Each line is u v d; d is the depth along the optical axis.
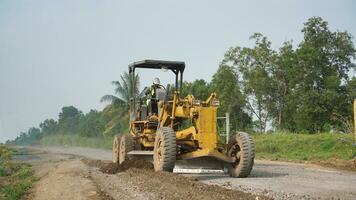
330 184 13.42
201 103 15.18
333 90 39.12
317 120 39.12
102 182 14.49
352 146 25.16
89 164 22.53
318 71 39.94
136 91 18.81
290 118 44.75
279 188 12.44
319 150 27.58
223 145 15.58
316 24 41.72
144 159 17.19
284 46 45.97
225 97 45.94
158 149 15.11
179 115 15.60
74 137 92.31
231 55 47.12
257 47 46.59
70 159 30.98
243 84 46.81
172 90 17.52
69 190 13.06
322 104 38.81
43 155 41.34
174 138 14.72
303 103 39.41
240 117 46.66
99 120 78.25
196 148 15.38
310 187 12.69
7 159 28.16
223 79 46.62
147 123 17.33
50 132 123.75
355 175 16.48
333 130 36.75
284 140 31.64
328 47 41.56
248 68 46.56
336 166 20.69
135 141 17.72
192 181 13.00
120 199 11.32
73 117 118.12
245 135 15.03
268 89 45.66
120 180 14.51
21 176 20.19
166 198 10.88
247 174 14.97
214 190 11.45
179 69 17.62
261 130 46.44
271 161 25.02
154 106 17.48
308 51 40.16
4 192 14.78
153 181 13.44
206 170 15.86
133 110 18.75
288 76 42.25
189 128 15.38
